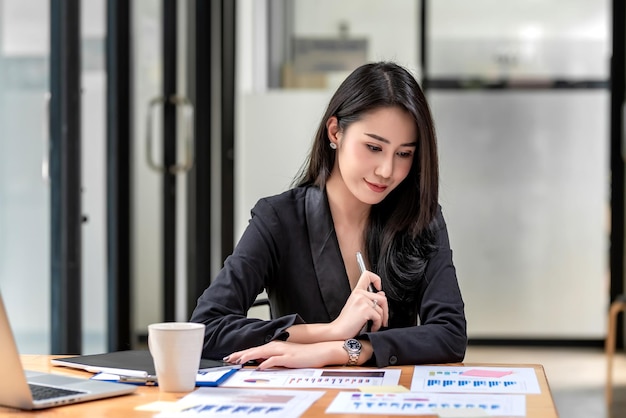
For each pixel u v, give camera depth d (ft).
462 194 23.00
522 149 22.93
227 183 19.33
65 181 11.41
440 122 22.91
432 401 5.25
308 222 7.51
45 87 11.25
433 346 6.60
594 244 22.86
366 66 7.25
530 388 5.59
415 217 7.42
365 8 22.35
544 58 22.75
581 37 22.66
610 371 16.80
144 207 14.49
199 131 17.71
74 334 11.53
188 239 17.31
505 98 22.86
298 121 20.10
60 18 11.34
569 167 22.88
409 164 7.20
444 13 22.66
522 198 22.98
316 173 7.64
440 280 7.39
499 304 23.04
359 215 7.57
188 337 5.54
